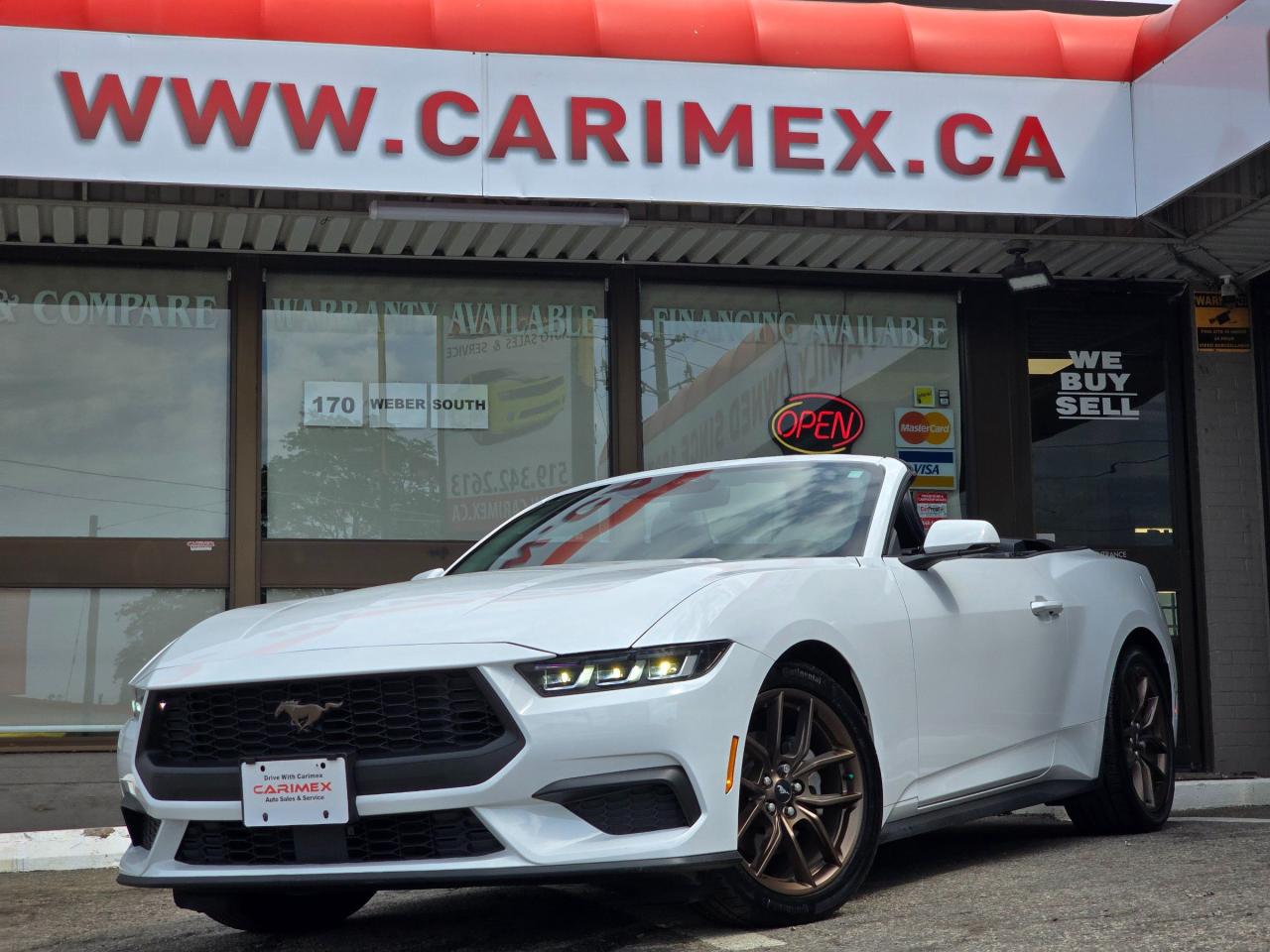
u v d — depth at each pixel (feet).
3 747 25.79
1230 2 23.89
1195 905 11.38
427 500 28.07
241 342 27.40
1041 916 11.18
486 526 28.27
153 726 11.43
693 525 14.47
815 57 25.71
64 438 26.78
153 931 13.52
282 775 10.69
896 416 30.19
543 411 28.73
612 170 24.90
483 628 10.83
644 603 11.02
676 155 25.13
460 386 28.40
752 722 11.41
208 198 25.11
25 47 23.06
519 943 11.31
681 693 10.61
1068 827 18.52
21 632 26.25
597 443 28.89
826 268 29.86
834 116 25.67
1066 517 30.73
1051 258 29.66
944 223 27.68
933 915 11.45
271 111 23.81
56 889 18.13
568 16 25.02
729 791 10.76
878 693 12.57
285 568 27.27
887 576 13.26
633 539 14.56
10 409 26.66
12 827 25.16
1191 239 28.43
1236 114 23.73
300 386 27.76
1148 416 31.24
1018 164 26.20
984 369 30.53
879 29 26.08
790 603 11.83
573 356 28.94
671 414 29.17
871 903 12.21
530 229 26.89
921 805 13.10
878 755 12.49
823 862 11.76
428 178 24.27
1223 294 31.35
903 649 13.00
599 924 11.93
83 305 27.09
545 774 10.29
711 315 29.58
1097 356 31.17
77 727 26.22
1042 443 30.78
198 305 27.48
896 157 25.84
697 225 26.76
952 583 14.21
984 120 26.17
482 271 28.58
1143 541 30.96
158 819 11.28
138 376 27.17
